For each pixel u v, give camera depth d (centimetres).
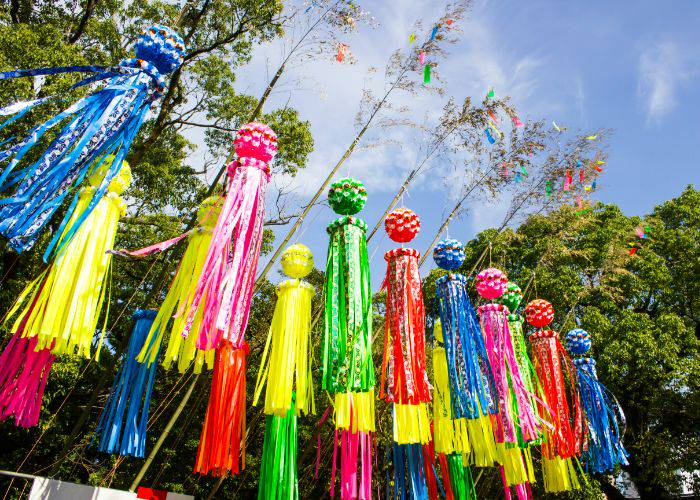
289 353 293
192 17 756
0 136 532
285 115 899
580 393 468
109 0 871
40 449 760
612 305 881
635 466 877
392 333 332
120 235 824
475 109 505
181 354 273
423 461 362
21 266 602
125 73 239
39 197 206
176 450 826
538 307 464
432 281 938
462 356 359
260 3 722
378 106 466
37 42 605
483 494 619
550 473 423
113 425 288
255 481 821
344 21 455
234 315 240
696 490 792
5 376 233
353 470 276
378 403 559
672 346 814
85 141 217
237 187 266
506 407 358
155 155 913
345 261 319
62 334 222
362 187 344
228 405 276
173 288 271
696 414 769
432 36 462
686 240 984
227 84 922
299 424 784
